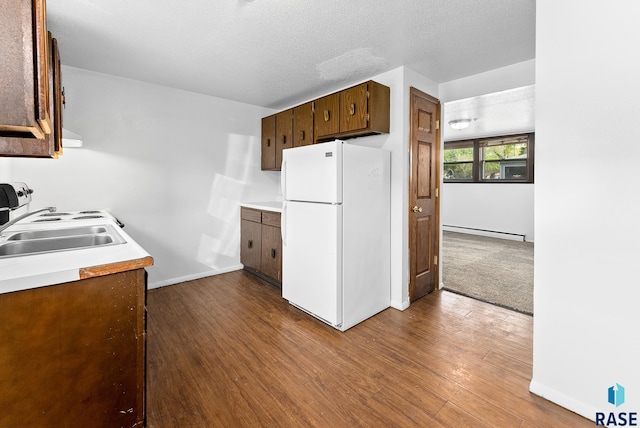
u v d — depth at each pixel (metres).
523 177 6.12
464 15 1.93
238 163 3.92
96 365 1.15
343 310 2.42
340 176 2.37
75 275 1.07
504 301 3.00
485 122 5.07
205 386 1.74
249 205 3.75
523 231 6.09
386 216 2.83
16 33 0.67
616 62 1.37
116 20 1.97
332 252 2.38
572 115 1.50
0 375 0.98
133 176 3.13
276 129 3.76
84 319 1.12
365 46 2.35
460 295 3.17
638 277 1.35
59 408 1.08
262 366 1.93
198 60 2.60
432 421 1.49
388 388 1.72
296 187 2.72
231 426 1.46
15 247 1.55
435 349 2.13
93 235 1.77
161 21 1.98
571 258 1.53
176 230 3.45
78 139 2.25
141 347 1.25
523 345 2.18
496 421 1.48
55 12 1.87
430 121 3.12
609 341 1.43
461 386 1.74
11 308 0.98
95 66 2.74
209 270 3.74
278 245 3.27
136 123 3.12
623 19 1.35
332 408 1.58
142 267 1.21
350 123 2.80
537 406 1.58
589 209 1.47
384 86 2.77
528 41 2.28
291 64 2.69
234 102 3.84
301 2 1.78
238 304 2.92
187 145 3.48
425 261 3.15
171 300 2.99
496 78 2.81
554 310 1.59
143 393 1.27
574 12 1.48
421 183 3.04
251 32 2.13
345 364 1.95
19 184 2.05
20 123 0.68
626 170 1.36
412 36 2.20
